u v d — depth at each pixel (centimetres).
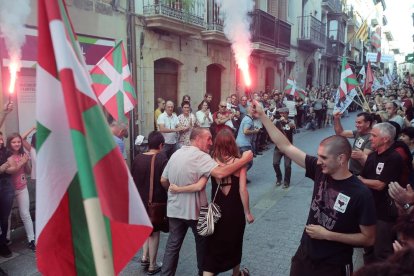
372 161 342
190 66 1072
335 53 2683
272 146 1214
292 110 1402
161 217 392
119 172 152
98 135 148
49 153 164
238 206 340
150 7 883
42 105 159
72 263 176
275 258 437
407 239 171
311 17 2008
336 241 241
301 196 684
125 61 507
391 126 335
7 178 450
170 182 356
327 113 1755
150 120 923
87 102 149
